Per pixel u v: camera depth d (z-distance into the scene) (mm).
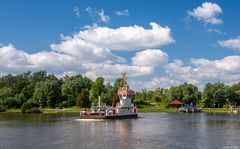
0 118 167250
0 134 94000
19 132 99250
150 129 109562
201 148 70688
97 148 69875
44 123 133375
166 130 106375
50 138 84812
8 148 70125
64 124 128375
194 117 183750
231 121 149500
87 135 91312
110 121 146250
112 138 85000
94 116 154250
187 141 80250
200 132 100688
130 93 175750
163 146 72812
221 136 90125
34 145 73562
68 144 74812
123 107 169625
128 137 87250
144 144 75250
